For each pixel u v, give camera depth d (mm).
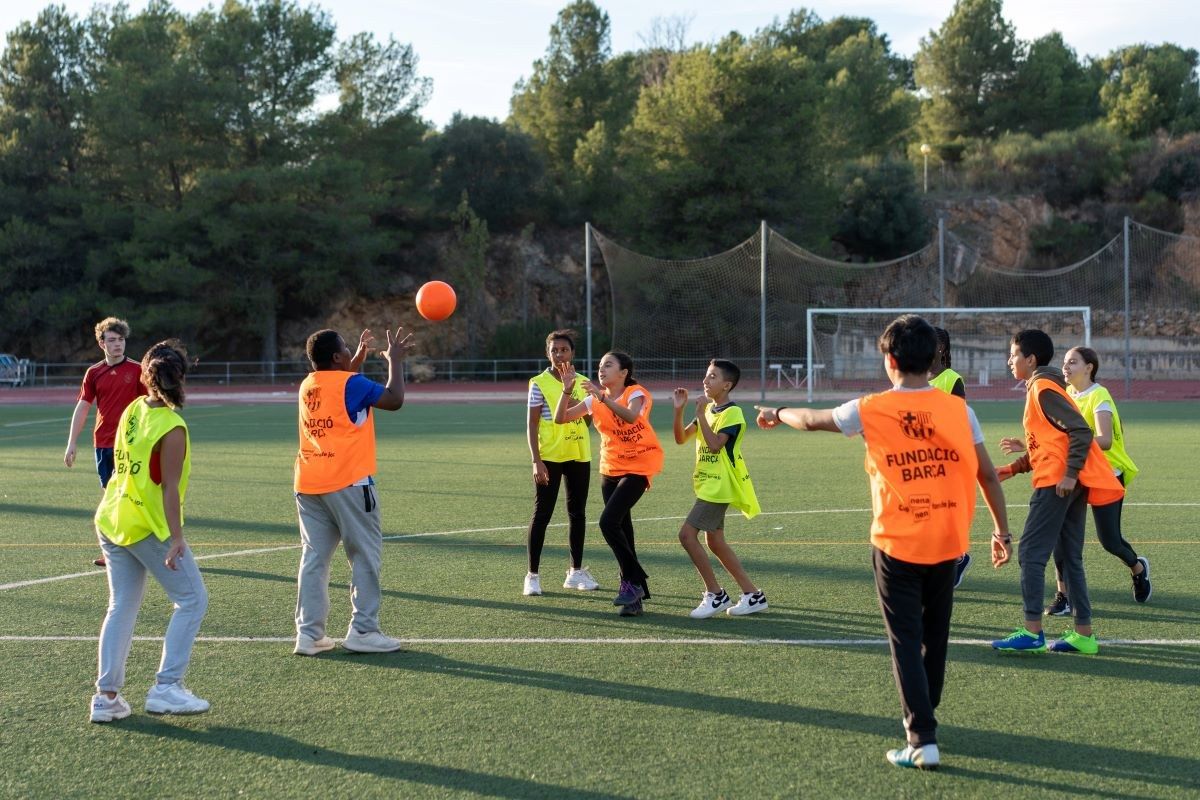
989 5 64188
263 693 5066
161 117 41812
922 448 4094
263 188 40469
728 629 6223
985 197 54906
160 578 4840
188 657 4832
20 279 43312
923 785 3943
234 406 30188
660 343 43625
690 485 12523
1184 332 45438
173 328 42281
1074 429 5445
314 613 5723
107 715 4660
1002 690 5074
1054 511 5613
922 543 4082
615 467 6703
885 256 50562
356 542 5699
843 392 33562
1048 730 4520
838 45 81500
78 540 9180
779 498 11367
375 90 46344
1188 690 5043
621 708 4820
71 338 45969
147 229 40781
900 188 49594
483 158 51156
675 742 4387
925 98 68875
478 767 4129
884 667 5441
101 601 6922
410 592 7227
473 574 7801
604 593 7203
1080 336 43906
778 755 4242
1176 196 56000
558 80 58750
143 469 4715
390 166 47844
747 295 43844
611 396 6891
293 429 21453
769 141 44875
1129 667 5434
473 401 32344
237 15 42500
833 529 9477
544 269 51125
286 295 47219
